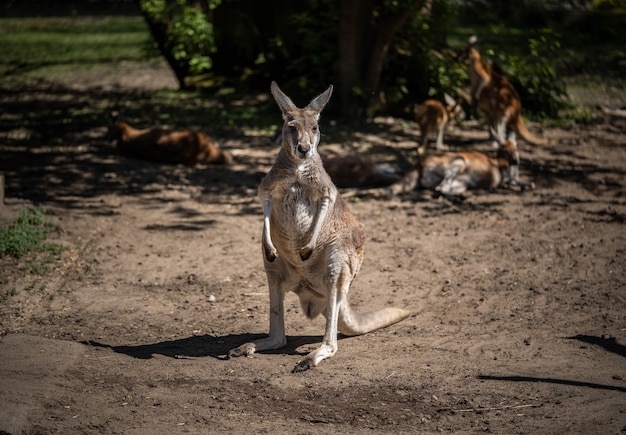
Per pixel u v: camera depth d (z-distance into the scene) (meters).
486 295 19.75
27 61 66.25
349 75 42.88
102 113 44.88
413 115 44.22
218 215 27.27
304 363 14.92
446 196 29.67
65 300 19.03
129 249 23.27
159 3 52.62
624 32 73.12
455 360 15.48
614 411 12.84
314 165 14.87
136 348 16.16
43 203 27.73
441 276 21.30
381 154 35.62
